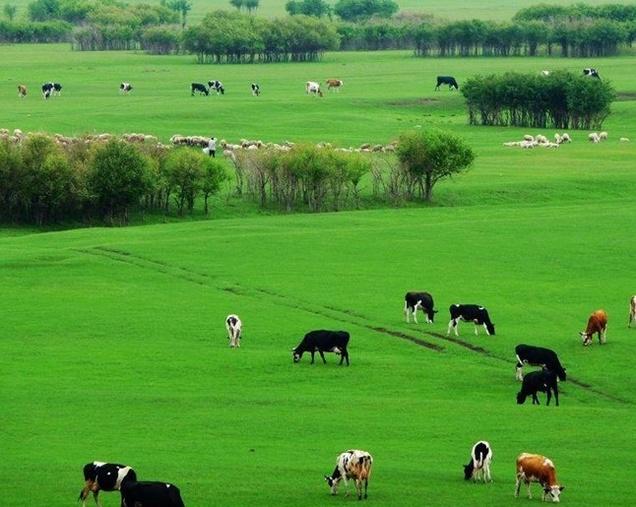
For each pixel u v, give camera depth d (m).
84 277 95.75
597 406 63.81
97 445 54.47
